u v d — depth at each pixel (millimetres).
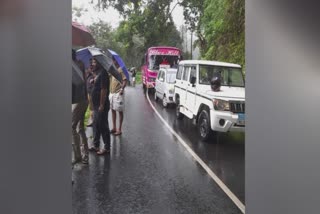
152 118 12648
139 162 6840
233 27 15008
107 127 7285
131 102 17734
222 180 5852
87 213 4480
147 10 25750
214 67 9695
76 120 6320
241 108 8172
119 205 4746
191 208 4695
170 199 4992
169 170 6367
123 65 8555
